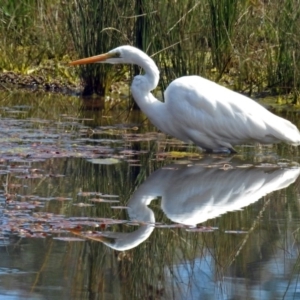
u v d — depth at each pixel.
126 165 11.81
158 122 12.72
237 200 10.03
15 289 6.93
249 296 7.01
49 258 7.73
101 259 7.79
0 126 14.38
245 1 18.31
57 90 19.20
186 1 16.20
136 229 8.78
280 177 11.27
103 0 17.38
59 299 6.73
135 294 6.90
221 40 17.75
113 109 16.91
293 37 17.55
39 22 20.92
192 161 12.22
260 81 18.34
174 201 9.91
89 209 9.40
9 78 19.83
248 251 8.19
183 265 7.75
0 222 8.73
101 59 13.15
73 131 14.23
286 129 12.53
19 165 11.52
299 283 7.31
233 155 12.77
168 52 16.23
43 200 9.71
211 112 12.38
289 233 8.75
